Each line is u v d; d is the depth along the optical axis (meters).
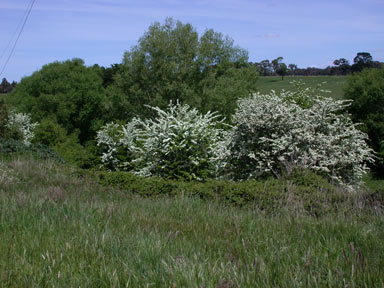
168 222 5.39
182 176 11.09
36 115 39.75
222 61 39.31
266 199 7.07
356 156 10.01
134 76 34.66
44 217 4.93
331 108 10.12
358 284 2.86
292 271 3.09
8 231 4.52
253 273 3.05
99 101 40.38
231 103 34.53
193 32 34.84
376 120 24.44
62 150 23.80
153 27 34.97
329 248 3.71
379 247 3.77
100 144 16.34
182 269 3.12
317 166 9.49
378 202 6.09
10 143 15.98
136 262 3.37
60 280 3.07
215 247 4.11
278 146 9.50
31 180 11.34
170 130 11.57
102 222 5.05
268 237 4.38
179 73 33.56
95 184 10.38
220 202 7.48
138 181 9.77
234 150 10.73
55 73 40.78
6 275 3.11
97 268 3.28
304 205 6.50
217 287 2.81
